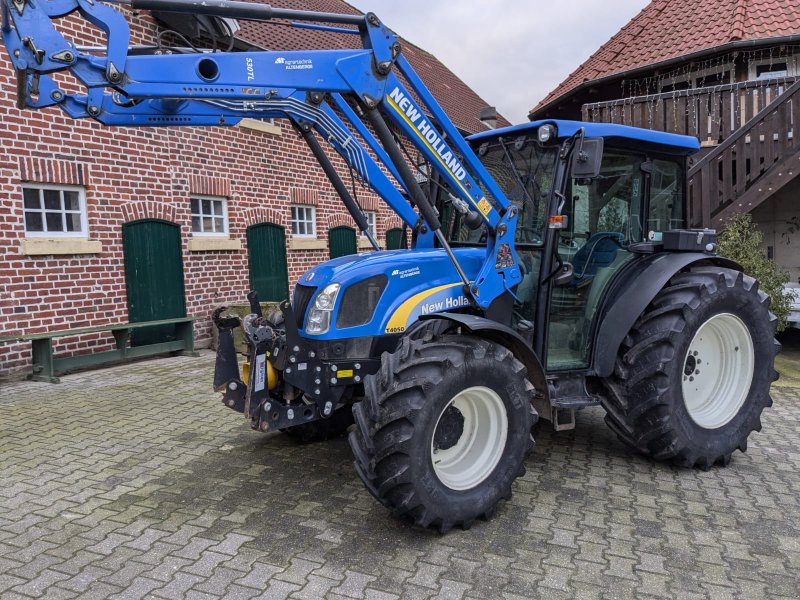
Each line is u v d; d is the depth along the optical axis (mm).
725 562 2918
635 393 3928
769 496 3678
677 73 11578
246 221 9531
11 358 6723
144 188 7973
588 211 4070
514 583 2746
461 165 3588
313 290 3646
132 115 3443
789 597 2637
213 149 8914
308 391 3477
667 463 4211
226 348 3578
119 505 3574
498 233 3756
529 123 3828
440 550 3037
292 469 4125
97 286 7473
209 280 8945
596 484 3861
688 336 3887
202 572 2842
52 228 7098
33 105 3131
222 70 2990
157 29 7879
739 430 4188
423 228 4422
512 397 3352
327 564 2906
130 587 2723
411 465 2961
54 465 4219
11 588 2719
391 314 3576
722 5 11805
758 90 8398
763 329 4301
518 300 4020
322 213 11156
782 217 10148
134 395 6148
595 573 2826
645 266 4168
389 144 3371
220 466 4188
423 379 3006
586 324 4125
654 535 3184
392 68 3330
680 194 4695
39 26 2682
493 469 3332
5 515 3453
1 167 6480
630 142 4133
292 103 3688
